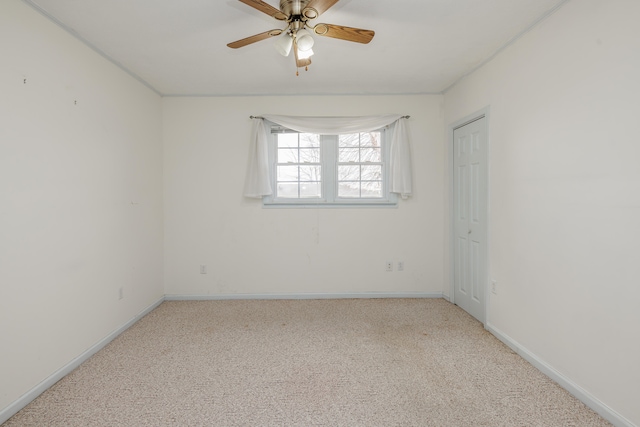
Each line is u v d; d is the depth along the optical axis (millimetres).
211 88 3641
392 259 3938
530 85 2357
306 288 3945
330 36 2084
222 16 2209
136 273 3254
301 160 3994
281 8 1994
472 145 3254
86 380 2174
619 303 1702
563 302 2070
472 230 3279
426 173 3902
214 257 3920
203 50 2709
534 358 2318
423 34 2479
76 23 2256
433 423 1737
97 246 2633
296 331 2969
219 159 3891
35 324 2010
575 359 1979
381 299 3887
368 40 2115
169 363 2395
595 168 1838
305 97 3873
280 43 2148
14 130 1878
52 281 2152
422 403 1905
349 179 3996
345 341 2750
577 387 1953
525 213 2426
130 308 3133
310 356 2488
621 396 1693
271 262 3936
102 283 2691
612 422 1723
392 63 3014
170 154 3873
